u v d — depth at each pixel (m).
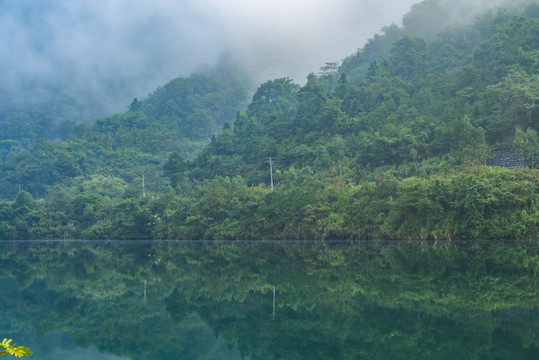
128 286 41.56
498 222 66.50
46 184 178.50
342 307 28.08
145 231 120.50
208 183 126.62
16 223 136.88
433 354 18.89
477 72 123.81
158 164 197.75
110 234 124.75
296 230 89.94
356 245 72.19
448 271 39.91
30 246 107.94
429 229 71.06
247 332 24.73
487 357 18.17
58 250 92.19
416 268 42.66
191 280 43.22
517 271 38.72
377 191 80.75
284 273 44.62
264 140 144.50
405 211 73.69
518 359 17.86
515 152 81.56
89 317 29.97
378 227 78.25
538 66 112.81
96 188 158.62
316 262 52.41
